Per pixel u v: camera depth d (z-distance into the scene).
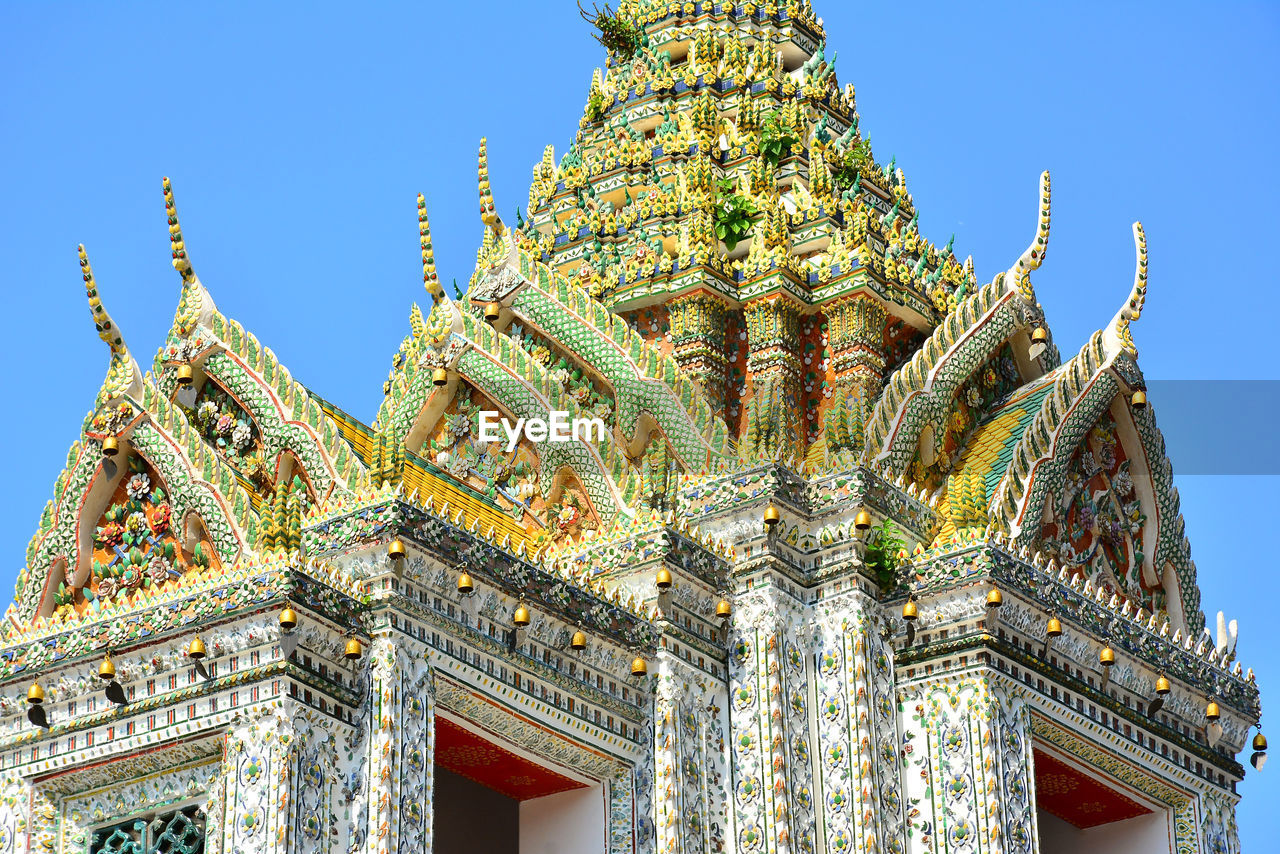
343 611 20.62
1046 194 28.30
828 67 31.47
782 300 27.75
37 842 20.92
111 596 22.31
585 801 22.80
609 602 22.84
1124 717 25.19
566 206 30.69
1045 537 25.94
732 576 24.17
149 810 20.73
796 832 23.16
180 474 22.20
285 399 23.62
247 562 21.20
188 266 24.44
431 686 20.92
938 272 29.11
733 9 31.88
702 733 23.34
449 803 25.42
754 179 29.08
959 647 23.86
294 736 19.94
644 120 31.09
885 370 27.89
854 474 24.39
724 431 26.31
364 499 21.22
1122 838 26.08
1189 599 27.30
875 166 30.64
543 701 22.00
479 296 27.84
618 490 25.48
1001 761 23.48
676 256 28.41
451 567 21.38
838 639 24.02
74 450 22.70
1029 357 28.12
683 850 22.58
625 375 26.52
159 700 20.62
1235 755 26.81
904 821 23.59
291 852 19.58
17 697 21.39
